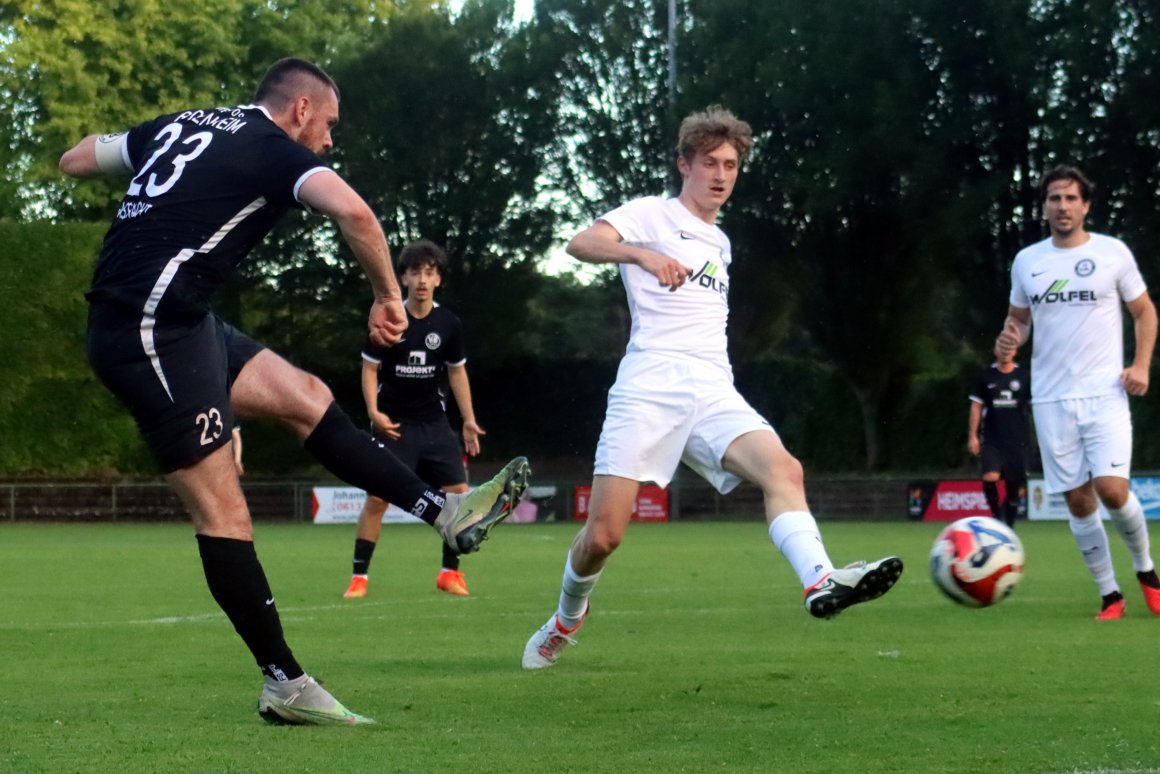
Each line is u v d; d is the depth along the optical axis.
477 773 8.84
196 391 10.30
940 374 93.12
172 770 8.96
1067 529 50.25
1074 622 18.66
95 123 83.50
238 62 90.44
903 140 72.25
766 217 80.56
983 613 19.92
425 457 24.00
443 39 88.00
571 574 13.69
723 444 12.82
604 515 13.20
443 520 10.82
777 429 89.19
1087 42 67.44
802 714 11.16
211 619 19.77
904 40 73.19
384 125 87.69
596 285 100.75
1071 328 19.42
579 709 11.45
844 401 86.19
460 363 24.14
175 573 29.84
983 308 78.06
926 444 82.62
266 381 10.92
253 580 10.52
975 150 74.19
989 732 10.30
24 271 62.84
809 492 66.06
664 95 85.56
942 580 12.23
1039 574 28.17
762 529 55.16
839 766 9.06
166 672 14.05
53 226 63.19
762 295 84.06
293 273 89.44
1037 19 69.88
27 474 63.88
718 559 34.38
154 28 86.12
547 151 91.06
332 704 10.73
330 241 89.38
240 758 9.36
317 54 95.88
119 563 33.28
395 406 23.88
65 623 19.20
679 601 22.52
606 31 85.88
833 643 16.36
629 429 13.18
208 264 10.28
